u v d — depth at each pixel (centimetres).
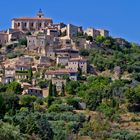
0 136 19325
